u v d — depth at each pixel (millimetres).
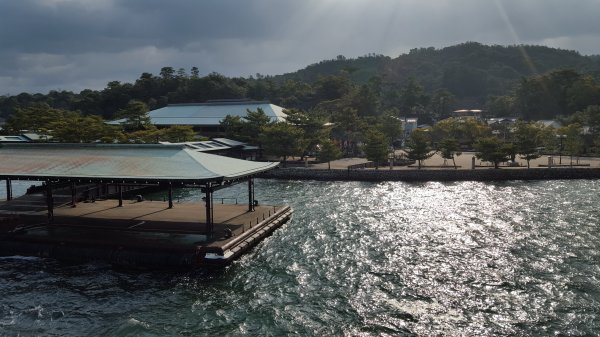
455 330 27281
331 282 34625
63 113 122750
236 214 50438
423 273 36188
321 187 79938
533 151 91938
